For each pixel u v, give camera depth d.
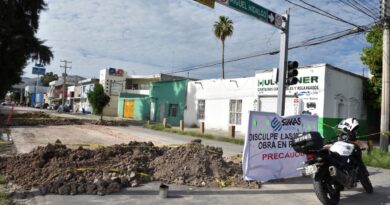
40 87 125.94
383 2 16.55
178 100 37.72
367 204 7.48
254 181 9.05
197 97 34.66
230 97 30.31
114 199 7.18
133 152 10.65
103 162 9.53
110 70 65.00
